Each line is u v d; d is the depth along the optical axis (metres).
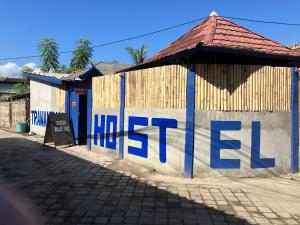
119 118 10.66
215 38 9.02
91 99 12.30
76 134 14.10
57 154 11.94
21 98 23.95
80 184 8.05
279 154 8.82
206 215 6.18
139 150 9.75
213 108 8.38
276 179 8.49
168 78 8.84
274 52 9.05
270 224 5.84
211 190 7.59
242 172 8.51
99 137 11.85
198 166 8.43
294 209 6.55
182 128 8.55
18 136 17.59
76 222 5.80
